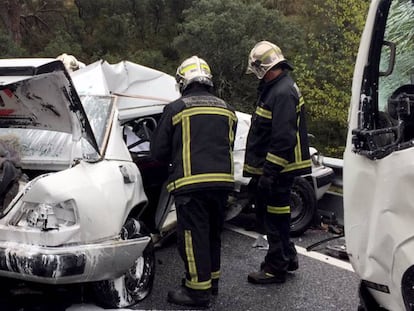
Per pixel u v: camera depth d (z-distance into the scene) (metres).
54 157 3.87
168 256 5.37
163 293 4.41
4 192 3.62
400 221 2.23
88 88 4.75
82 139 3.82
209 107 4.09
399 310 2.34
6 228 3.43
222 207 4.17
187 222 4.03
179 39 18.55
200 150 4.00
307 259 5.29
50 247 3.33
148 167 4.94
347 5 16.55
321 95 16.78
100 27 21.70
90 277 3.49
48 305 4.01
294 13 22.23
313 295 4.43
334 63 17.55
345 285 4.64
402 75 2.76
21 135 4.09
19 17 20.16
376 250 2.34
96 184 3.61
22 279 3.38
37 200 3.40
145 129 5.27
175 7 21.97
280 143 4.14
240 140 6.00
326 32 18.97
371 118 2.60
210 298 4.16
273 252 4.58
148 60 19.61
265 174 4.21
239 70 18.22
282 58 4.31
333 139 18.36
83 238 3.42
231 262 5.25
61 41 19.45
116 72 5.68
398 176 2.22
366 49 2.60
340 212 6.46
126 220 3.97
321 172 6.19
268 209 4.53
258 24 18.33
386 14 2.57
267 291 4.51
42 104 3.70
